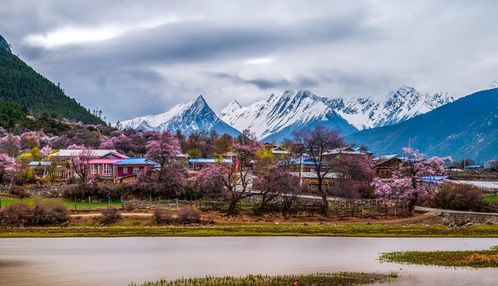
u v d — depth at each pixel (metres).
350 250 98.94
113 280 71.75
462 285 69.00
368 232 124.88
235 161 196.50
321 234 121.75
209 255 92.75
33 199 165.25
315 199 170.38
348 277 73.12
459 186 175.62
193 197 171.38
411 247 103.69
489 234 124.31
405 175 166.38
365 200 172.00
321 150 183.00
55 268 80.12
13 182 193.75
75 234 120.06
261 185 158.88
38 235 118.62
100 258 89.38
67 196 168.25
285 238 116.69
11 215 135.25
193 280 71.19
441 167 167.62
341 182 177.50
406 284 69.25
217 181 164.00
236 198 152.88
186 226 133.75
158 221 138.88
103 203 164.25
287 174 161.38
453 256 90.44
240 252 96.31
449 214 153.88
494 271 77.94
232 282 69.88
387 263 84.19
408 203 162.88
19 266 81.81
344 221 149.25
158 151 178.50
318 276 73.69
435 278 72.88
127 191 171.00
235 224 139.50
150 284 68.81
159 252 96.06
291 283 69.25
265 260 87.38
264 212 154.75
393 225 139.50
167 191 170.25
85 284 69.25
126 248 101.25
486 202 173.38
